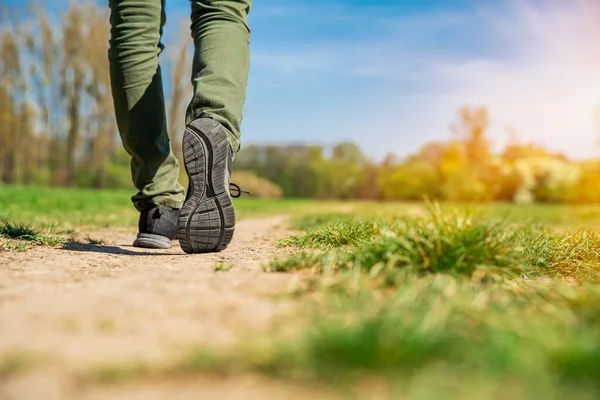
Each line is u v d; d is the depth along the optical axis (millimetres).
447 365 934
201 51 2674
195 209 2551
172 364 956
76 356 994
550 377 894
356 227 3178
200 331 1157
